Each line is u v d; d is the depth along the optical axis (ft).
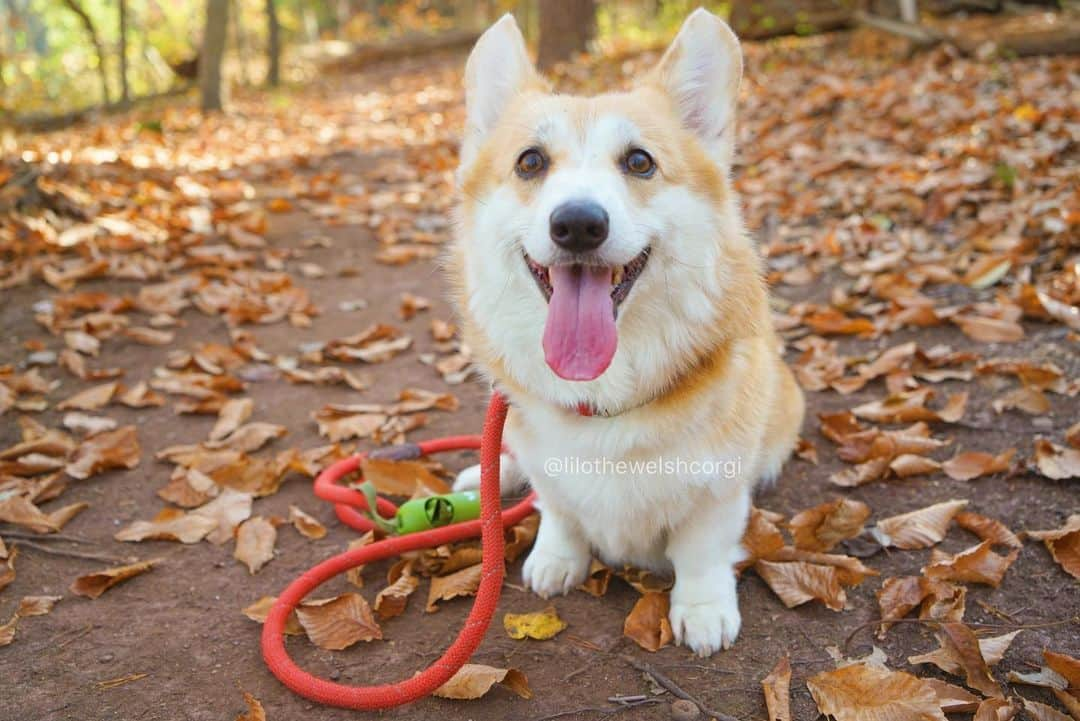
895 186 5.04
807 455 3.08
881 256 4.36
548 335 2.19
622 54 11.83
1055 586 2.41
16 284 4.61
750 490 2.73
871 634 2.32
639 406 2.28
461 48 19.19
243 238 5.54
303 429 3.49
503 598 2.54
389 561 2.71
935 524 2.64
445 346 4.13
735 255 2.38
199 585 2.61
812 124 6.70
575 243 2.12
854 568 2.51
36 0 20.01
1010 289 3.89
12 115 12.05
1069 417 3.08
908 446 3.00
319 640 2.36
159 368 3.91
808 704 2.12
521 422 2.39
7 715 2.14
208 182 6.97
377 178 7.45
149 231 5.46
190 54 16.52
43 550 2.74
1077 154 5.00
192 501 2.99
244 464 3.10
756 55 9.56
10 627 2.40
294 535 2.85
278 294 4.74
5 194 5.23
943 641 2.22
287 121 11.02
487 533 2.23
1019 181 4.62
